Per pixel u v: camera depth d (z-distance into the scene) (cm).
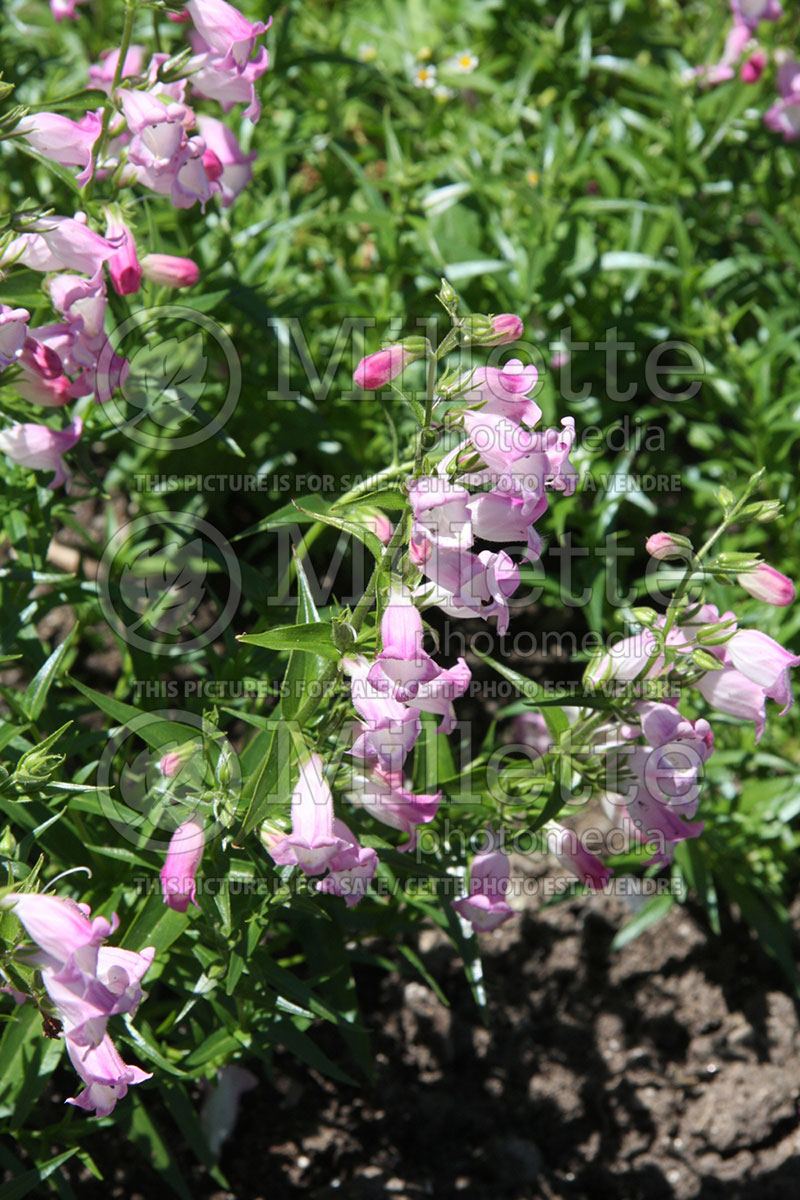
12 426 74
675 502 95
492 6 113
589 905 84
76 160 73
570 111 104
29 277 72
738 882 83
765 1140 80
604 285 95
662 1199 80
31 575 75
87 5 101
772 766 85
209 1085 78
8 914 64
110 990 65
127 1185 77
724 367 92
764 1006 83
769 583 67
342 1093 80
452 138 104
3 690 75
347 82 107
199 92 75
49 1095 78
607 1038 82
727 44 102
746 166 101
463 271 89
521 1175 79
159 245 78
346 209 98
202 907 69
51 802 72
